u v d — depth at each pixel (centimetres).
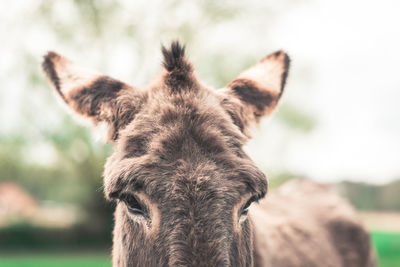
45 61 316
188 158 231
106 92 292
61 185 2320
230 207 228
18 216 2500
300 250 441
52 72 312
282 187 603
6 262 1670
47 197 4756
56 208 4444
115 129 278
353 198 2652
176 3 2102
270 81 334
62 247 2312
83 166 2022
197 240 216
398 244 1617
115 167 242
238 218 242
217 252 216
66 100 301
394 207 2634
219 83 2112
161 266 221
